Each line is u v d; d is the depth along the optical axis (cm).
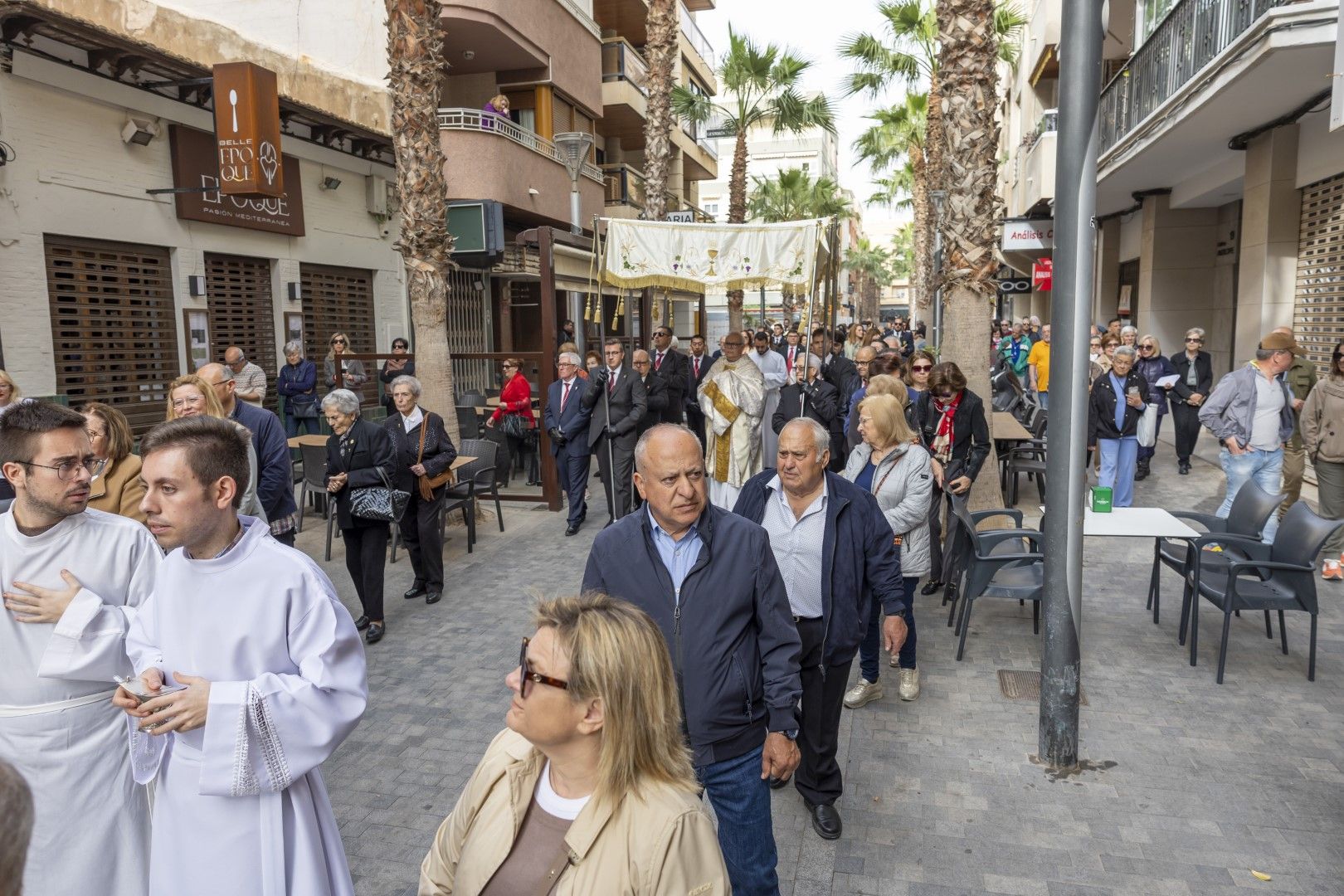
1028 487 1161
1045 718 448
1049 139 1847
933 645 617
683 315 3738
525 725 174
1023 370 1812
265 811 234
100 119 997
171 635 244
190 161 1115
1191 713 502
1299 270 1145
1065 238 412
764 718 296
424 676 577
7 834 99
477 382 1841
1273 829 388
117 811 291
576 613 178
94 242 1002
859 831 394
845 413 1038
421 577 742
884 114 3434
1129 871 362
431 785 440
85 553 293
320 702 238
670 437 282
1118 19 1756
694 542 294
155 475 235
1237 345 1258
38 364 927
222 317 1216
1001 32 2178
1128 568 786
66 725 282
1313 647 538
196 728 232
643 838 169
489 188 1627
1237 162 1316
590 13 2242
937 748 468
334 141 1413
